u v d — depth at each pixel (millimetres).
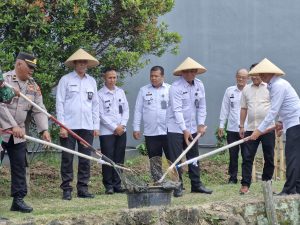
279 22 14617
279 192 10531
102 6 10570
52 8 10234
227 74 14492
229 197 10172
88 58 10039
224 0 14438
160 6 11109
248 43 14539
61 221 7930
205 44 14391
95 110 10352
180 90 10609
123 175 8930
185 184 12312
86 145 9055
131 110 13898
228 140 12367
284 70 14648
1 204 9344
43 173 11688
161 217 8562
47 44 10195
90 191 11305
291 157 9750
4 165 12031
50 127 11148
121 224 8273
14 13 9961
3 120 8219
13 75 8742
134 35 11141
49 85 10227
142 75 13992
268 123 9797
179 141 10625
